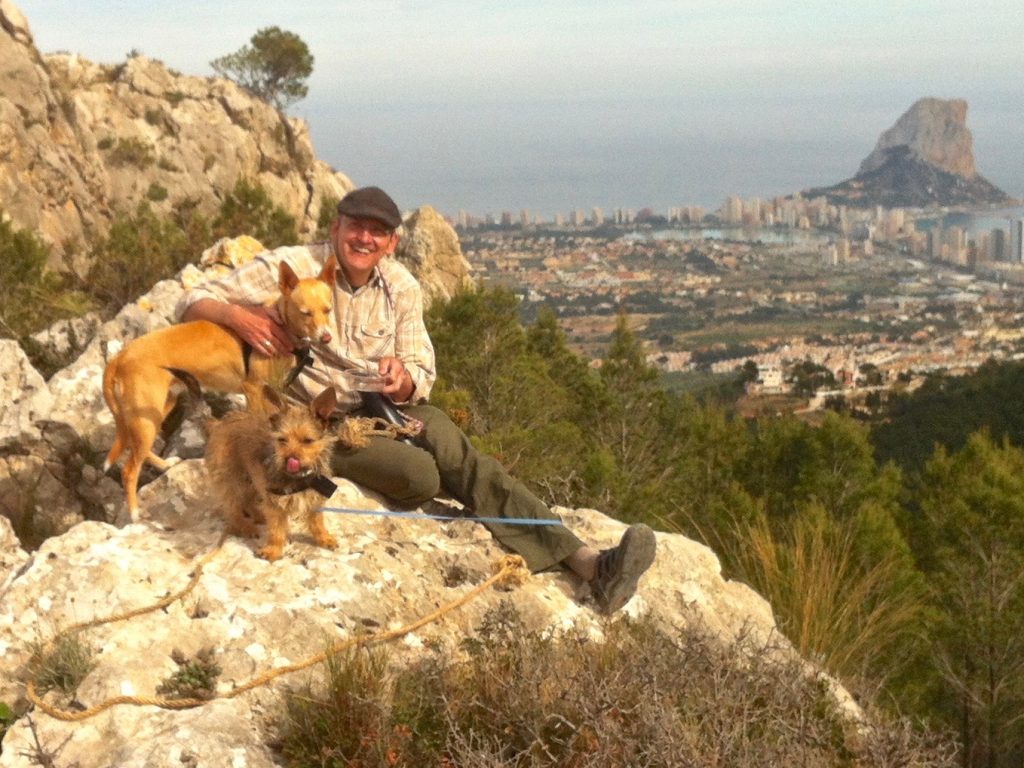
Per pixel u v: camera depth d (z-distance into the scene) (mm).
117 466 4520
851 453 10164
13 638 2828
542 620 3178
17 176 17297
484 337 10016
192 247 12555
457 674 2852
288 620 2883
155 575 2984
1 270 9852
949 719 6863
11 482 4465
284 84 28484
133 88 24766
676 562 3678
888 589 6285
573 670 2904
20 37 19438
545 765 2605
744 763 2668
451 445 3527
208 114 25562
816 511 7363
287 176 27188
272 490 2980
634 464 11336
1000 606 7031
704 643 3062
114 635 2787
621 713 2750
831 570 4730
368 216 3424
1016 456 10000
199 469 3496
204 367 3629
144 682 2697
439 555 3320
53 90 20328
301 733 2629
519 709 2719
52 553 3057
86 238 18391
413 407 3619
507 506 3455
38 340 5711
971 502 8906
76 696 2645
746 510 8188
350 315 3551
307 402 3568
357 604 3004
